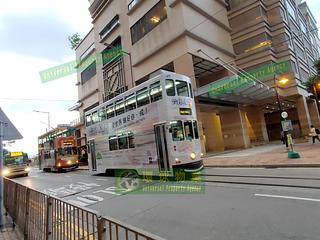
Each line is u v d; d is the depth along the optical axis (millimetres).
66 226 3660
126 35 28859
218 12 27672
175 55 22688
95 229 3023
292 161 12430
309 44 40375
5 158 27297
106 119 16562
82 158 36625
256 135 32656
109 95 31844
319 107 26438
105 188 11914
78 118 41656
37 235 4797
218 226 5305
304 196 6688
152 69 25062
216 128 29562
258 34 28484
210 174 12039
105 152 16531
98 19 34719
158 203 7832
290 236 4414
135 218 6602
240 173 11461
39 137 35375
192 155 11922
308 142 24344
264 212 5793
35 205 5027
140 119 13133
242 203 6703
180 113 12039
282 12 30391
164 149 11531
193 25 22891
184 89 12688
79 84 42281
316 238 4234
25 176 27844
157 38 24281
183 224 5703
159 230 5527
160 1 24078
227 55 27953
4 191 8898
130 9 27594
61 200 3855
